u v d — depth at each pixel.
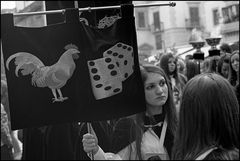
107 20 2.52
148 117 2.71
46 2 3.74
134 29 2.44
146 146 2.64
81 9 2.37
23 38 2.34
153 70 2.70
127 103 2.42
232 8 21.50
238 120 1.60
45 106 2.35
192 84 1.66
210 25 30.61
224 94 1.61
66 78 2.36
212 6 30.45
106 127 2.65
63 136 3.52
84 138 2.38
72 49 2.36
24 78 2.34
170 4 2.38
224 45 6.46
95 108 2.38
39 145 3.64
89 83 2.38
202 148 1.57
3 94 5.39
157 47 33.22
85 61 2.38
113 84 2.41
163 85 2.71
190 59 5.92
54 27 2.36
